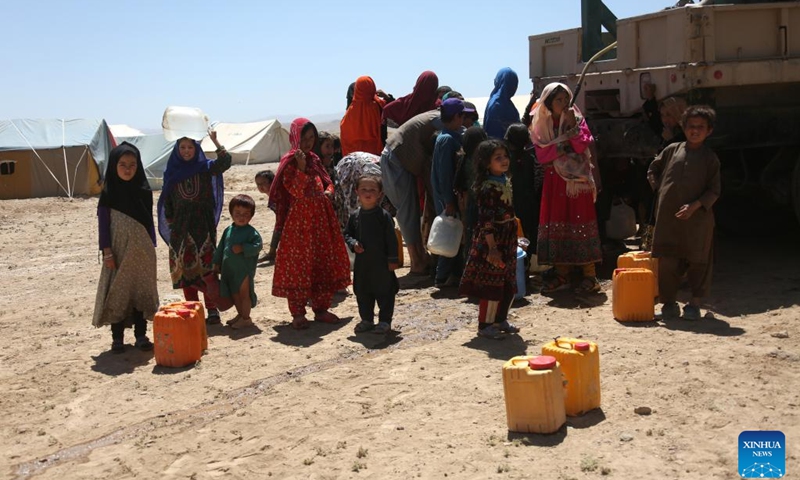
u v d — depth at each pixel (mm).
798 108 8492
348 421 5184
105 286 6875
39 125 28547
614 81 8891
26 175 27469
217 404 5656
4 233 17797
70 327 8172
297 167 7441
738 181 9383
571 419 4965
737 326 6664
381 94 11734
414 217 9359
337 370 6176
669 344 6289
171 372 6426
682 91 7859
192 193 7543
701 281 6891
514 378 4758
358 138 10773
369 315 7246
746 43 7957
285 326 7660
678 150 6863
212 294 7605
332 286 7648
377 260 7102
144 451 4922
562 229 7953
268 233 14930
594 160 8805
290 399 5617
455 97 9891
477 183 6676
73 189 28047
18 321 8602
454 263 8727
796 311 6953
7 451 5059
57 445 5117
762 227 10539
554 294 8266
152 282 6973
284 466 4598
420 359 6340
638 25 8508
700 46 7730
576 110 7977
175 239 7570
